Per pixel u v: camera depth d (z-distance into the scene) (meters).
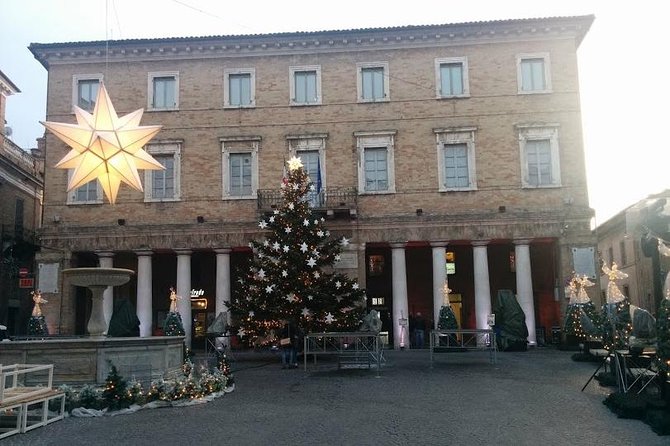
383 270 36.59
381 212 31.53
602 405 12.61
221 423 11.23
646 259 38.97
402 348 30.44
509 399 13.50
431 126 31.91
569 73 31.80
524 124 31.38
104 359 13.45
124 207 32.19
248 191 32.16
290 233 24.02
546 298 34.84
